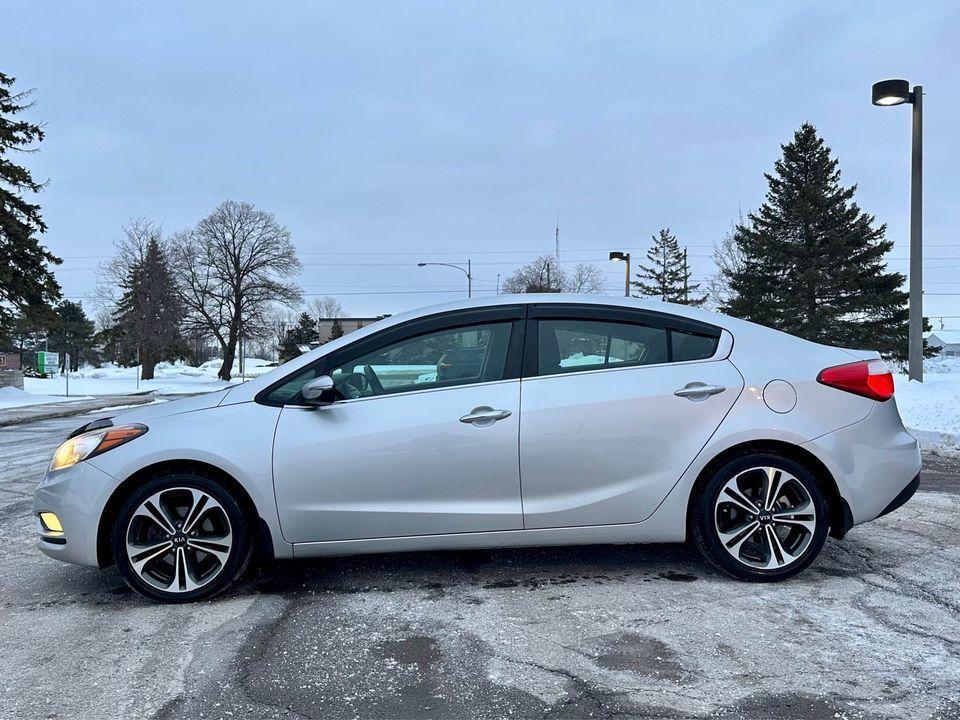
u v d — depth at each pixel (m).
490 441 3.66
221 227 51.50
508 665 2.87
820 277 38.78
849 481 3.75
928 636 3.09
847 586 3.72
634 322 3.90
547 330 3.86
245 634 3.22
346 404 3.71
